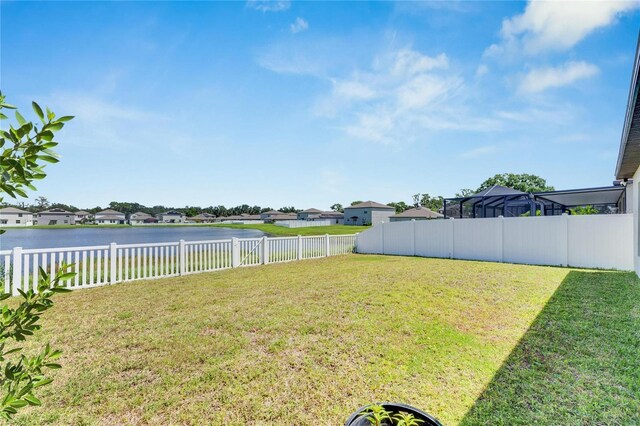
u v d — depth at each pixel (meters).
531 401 2.71
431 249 13.09
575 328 4.27
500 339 4.00
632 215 9.00
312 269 9.76
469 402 2.72
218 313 5.18
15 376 1.26
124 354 3.71
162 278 8.43
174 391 2.95
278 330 4.36
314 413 2.63
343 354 3.63
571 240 9.91
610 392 2.81
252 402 2.78
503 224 11.22
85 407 2.73
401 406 2.19
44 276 1.27
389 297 5.96
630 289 6.39
